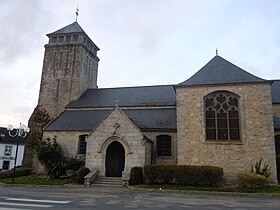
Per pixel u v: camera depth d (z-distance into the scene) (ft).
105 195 43.75
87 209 29.14
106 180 60.64
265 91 60.29
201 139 61.26
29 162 86.69
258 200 40.86
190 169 55.47
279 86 79.46
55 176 69.21
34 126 90.79
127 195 44.32
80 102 93.20
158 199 39.93
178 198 41.65
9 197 39.17
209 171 54.44
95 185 58.49
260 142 57.88
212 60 74.02
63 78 98.53
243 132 59.31
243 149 58.39
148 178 56.75
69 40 103.60
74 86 96.48
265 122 58.65
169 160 67.77
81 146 76.84
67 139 77.71
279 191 48.21
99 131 65.36
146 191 50.62
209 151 60.13
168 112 77.87
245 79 63.10
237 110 61.57
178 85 65.98
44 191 49.11
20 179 68.85
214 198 42.63
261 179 50.85
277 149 63.93
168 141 70.28
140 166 60.34
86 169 62.44
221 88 62.85
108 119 65.62
